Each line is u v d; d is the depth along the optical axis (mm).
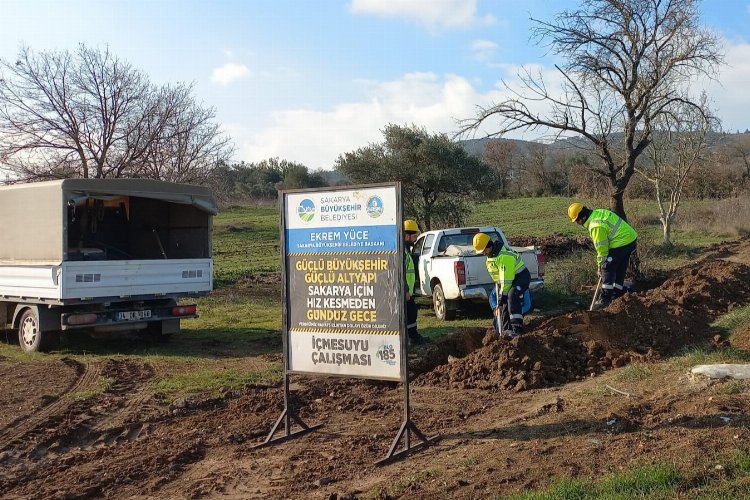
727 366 7305
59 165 20922
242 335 13562
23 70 20203
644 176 25781
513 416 7062
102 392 9000
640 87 15883
